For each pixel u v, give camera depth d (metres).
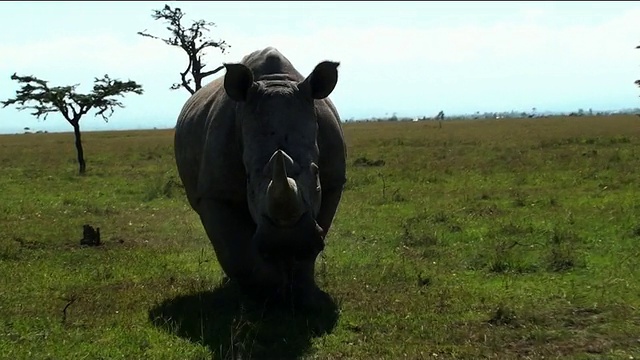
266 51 7.70
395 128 69.94
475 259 9.70
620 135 35.50
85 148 45.22
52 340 6.69
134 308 7.76
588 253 9.87
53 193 19.19
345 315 7.33
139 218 14.37
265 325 7.02
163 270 9.59
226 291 8.20
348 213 13.98
